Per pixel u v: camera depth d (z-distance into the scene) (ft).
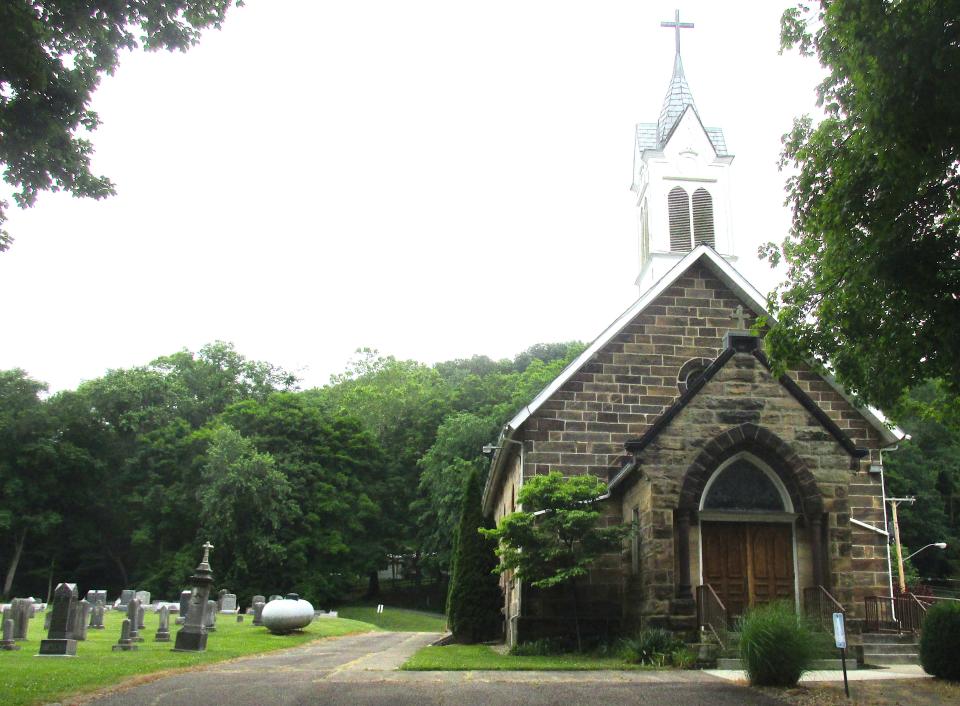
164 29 49.14
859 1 42.37
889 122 41.96
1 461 228.84
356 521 224.74
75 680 50.34
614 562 85.61
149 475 229.45
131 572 239.91
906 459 216.13
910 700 49.21
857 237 48.85
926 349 49.55
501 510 114.52
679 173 120.57
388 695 48.70
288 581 207.92
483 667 62.85
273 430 233.96
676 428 77.15
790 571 78.48
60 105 48.98
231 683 52.49
